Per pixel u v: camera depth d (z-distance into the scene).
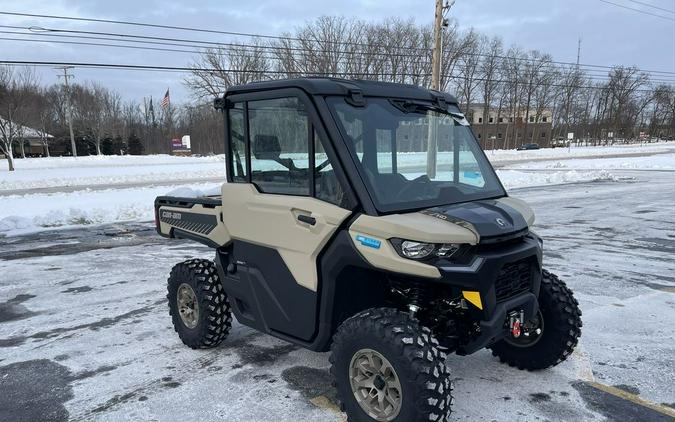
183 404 3.67
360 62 52.72
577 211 13.16
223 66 55.22
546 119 100.12
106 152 75.25
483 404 3.55
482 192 3.62
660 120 100.38
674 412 3.46
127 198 17.41
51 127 73.88
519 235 3.11
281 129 3.46
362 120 3.26
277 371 4.17
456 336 3.19
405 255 2.82
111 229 11.44
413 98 3.61
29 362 4.48
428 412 2.73
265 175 3.65
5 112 44.75
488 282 2.87
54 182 26.33
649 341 4.66
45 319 5.59
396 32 54.50
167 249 9.23
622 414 3.43
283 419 3.42
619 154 49.62
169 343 4.84
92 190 21.38
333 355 3.14
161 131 85.56
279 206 3.47
